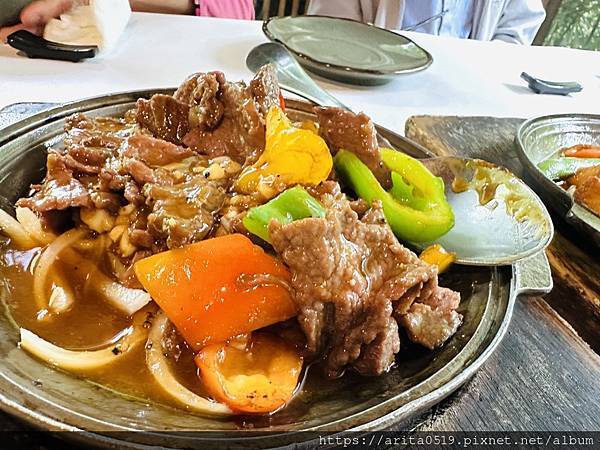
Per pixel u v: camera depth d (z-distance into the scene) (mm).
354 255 189
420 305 196
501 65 561
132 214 220
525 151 357
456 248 241
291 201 201
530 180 348
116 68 399
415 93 461
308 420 158
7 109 276
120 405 158
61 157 225
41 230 221
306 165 213
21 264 212
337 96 425
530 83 519
